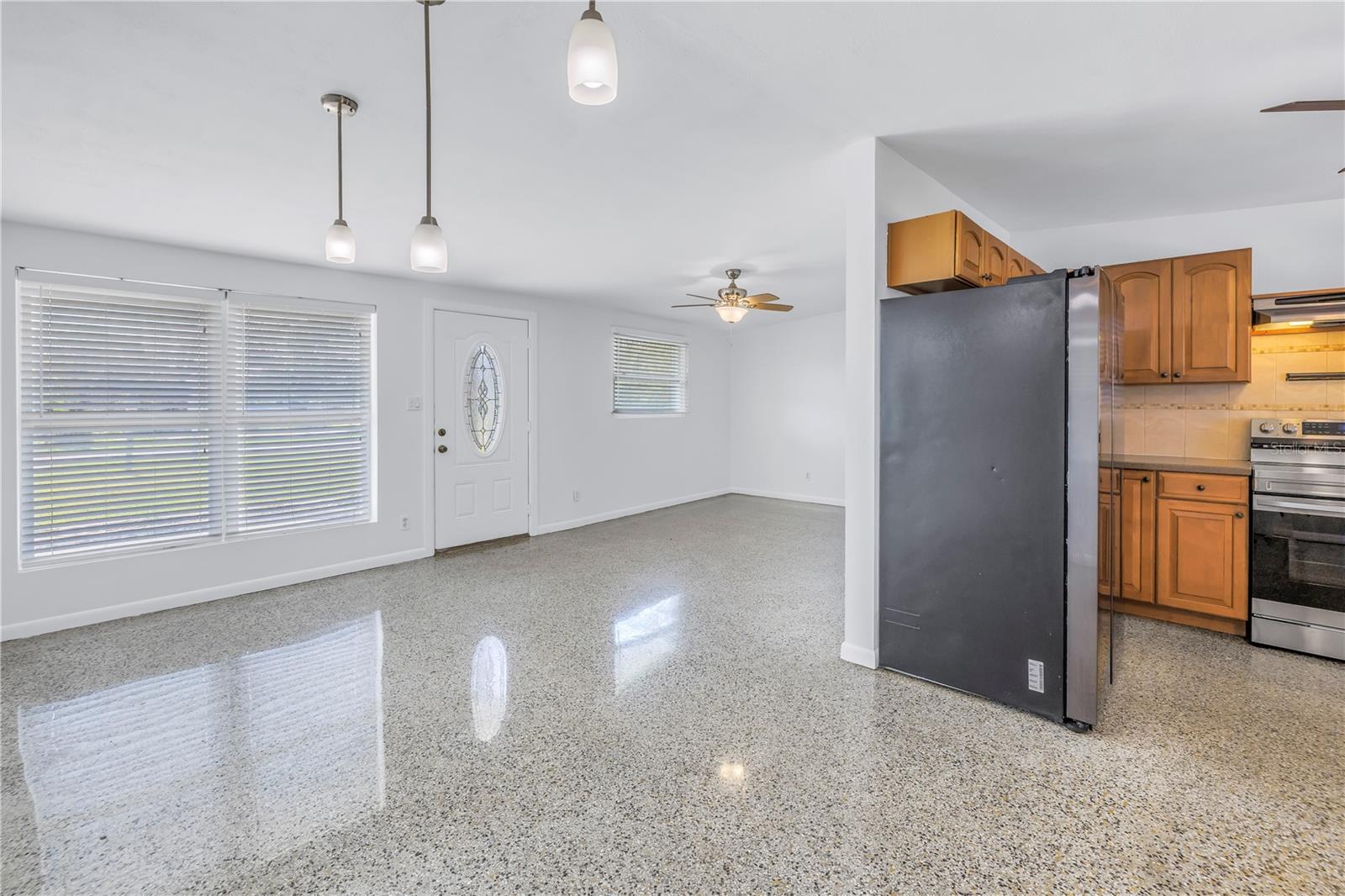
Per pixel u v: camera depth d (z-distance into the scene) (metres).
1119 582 3.30
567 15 1.60
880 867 1.52
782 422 7.68
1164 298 3.33
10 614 3.13
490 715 2.32
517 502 5.52
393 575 4.31
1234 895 1.42
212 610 3.57
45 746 2.13
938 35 1.76
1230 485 2.96
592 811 1.75
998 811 1.73
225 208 2.99
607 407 6.38
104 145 2.28
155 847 1.63
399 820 1.72
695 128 2.31
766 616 3.43
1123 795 1.80
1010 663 2.33
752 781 1.89
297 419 4.16
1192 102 2.18
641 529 5.92
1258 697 2.41
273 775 1.95
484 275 4.71
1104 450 2.25
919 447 2.53
